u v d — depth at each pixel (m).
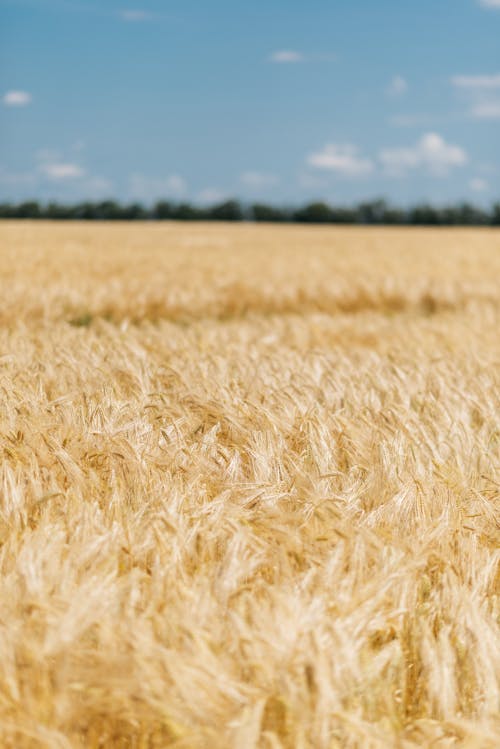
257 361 7.21
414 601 3.10
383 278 20.14
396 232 59.16
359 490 4.08
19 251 25.95
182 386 5.96
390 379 6.60
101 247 30.42
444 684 2.64
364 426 4.95
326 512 3.60
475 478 4.53
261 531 3.46
